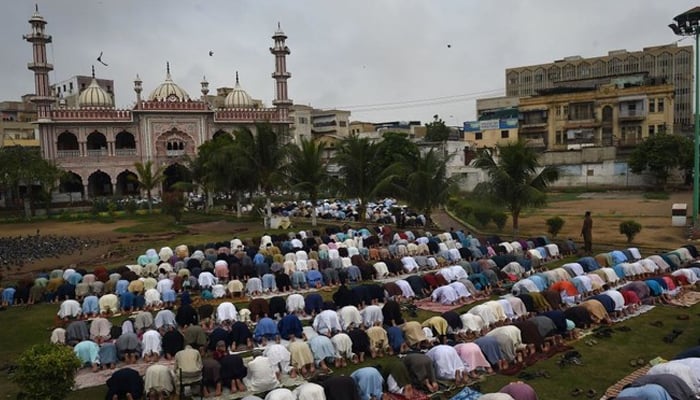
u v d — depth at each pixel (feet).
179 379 30.04
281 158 102.17
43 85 168.25
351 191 101.09
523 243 65.67
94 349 35.01
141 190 180.75
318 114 278.26
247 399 25.43
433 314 44.32
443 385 30.63
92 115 174.60
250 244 77.00
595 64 249.75
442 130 237.04
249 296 52.21
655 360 32.94
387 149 164.66
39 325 45.32
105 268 65.10
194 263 59.11
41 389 26.18
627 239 75.97
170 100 187.32
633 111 181.37
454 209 112.16
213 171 110.93
